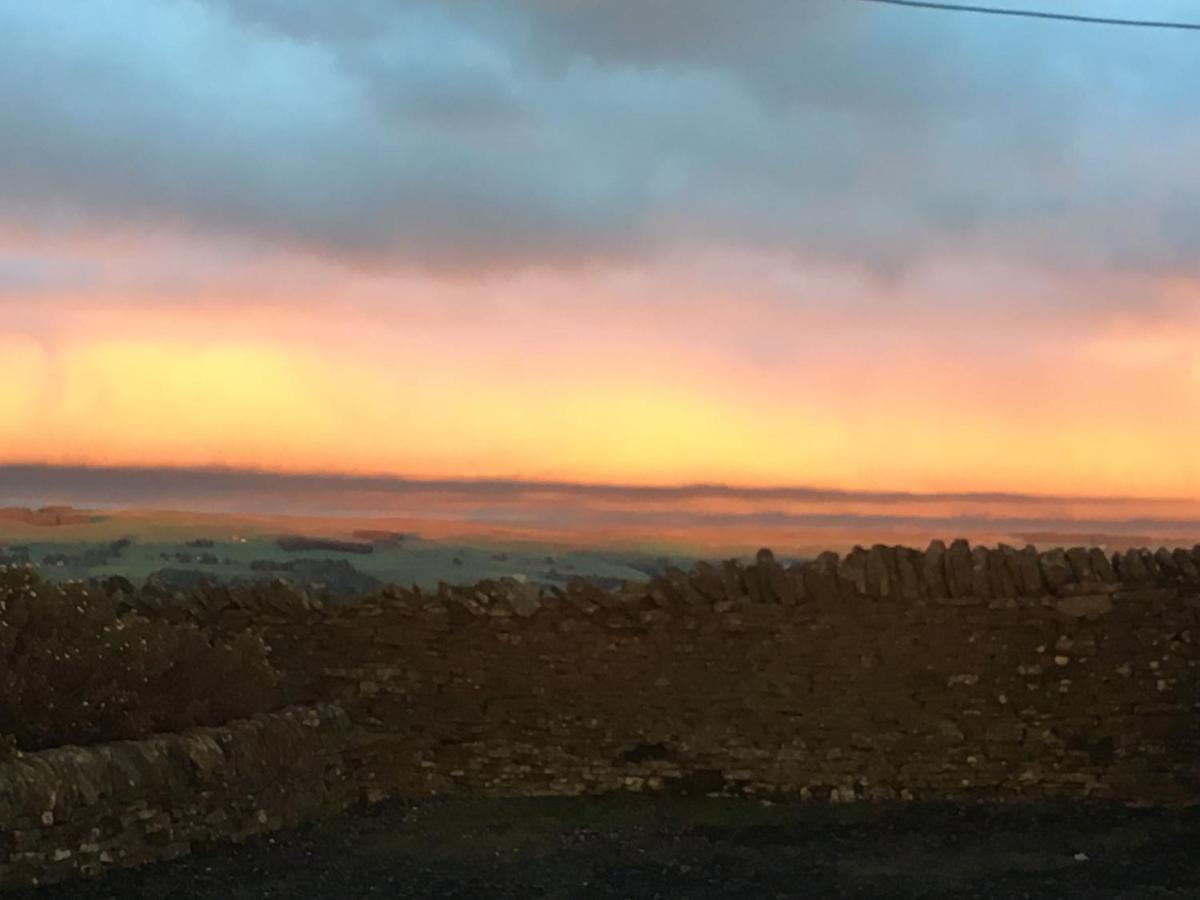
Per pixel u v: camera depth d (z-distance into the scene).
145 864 7.75
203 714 8.58
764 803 9.54
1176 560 9.59
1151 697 9.50
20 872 7.17
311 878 7.70
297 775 8.95
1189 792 9.41
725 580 9.85
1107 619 9.56
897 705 9.62
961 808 9.36
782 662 9.72
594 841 8.61
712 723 9.76
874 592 9.64
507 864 8.08
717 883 7.68
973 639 9.62
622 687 9.85
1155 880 7.68
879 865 8.04
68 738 7.86
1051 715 9.55
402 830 8.87
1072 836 8.65
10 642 7.97
